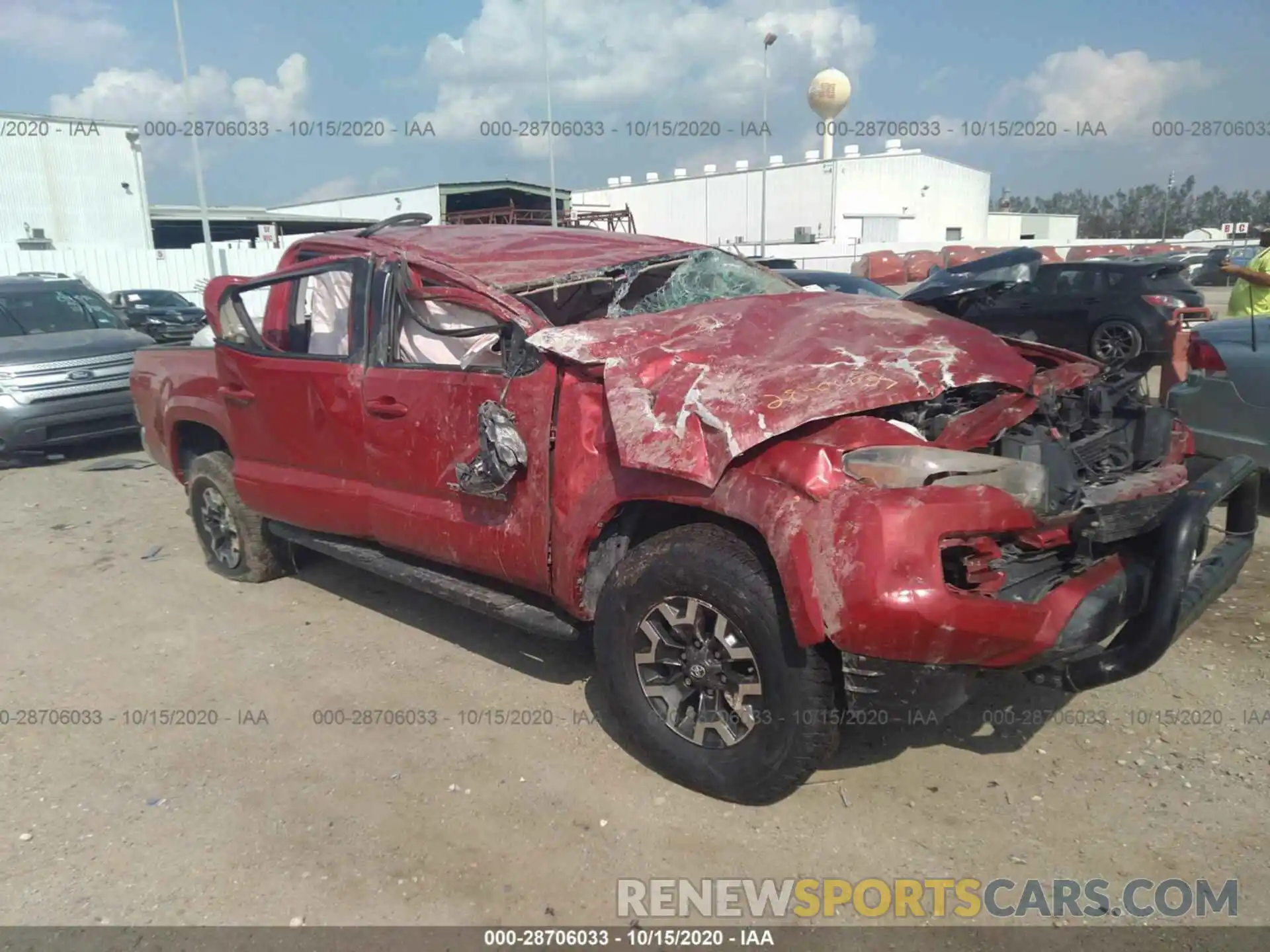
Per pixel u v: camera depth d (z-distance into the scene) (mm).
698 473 3086
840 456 2961
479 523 3977
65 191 32875
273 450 5074
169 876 3102
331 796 3500
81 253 28484
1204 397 6109
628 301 4438
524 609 3924
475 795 3461
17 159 31766
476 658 4605
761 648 3076
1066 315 13328
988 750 3590
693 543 3252
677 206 47562
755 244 41125
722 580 3129
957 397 3490
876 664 2867
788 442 3051
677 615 3322
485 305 3951
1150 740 3592
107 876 3115
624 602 3434
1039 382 3500
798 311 3973
